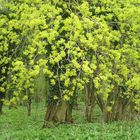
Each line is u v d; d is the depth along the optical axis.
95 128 14.62
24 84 12.66
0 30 12.62
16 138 13.47
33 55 11.45
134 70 13.81
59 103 16.34
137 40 13.36
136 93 15.38
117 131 14.09
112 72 12.80
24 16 11.85
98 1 12.67
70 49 11.03
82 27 11.30
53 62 10.69
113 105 18.41
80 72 11.02
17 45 12.98
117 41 12.89
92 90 19.44
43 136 13.59
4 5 13.30
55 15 12.14
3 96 16.11
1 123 21.11
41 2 12.14
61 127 15.63
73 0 12.77
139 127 14.95
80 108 28.81
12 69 12.36
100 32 11.42
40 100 33.84
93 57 11.56
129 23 13.00
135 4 13.23
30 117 24.39
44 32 10.76
